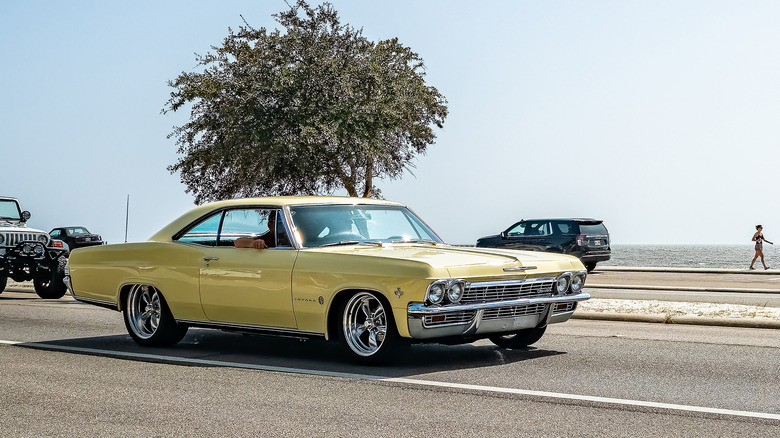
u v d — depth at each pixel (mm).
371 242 8672
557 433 5363
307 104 25938
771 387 6863
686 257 103125
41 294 17359
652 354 8602
